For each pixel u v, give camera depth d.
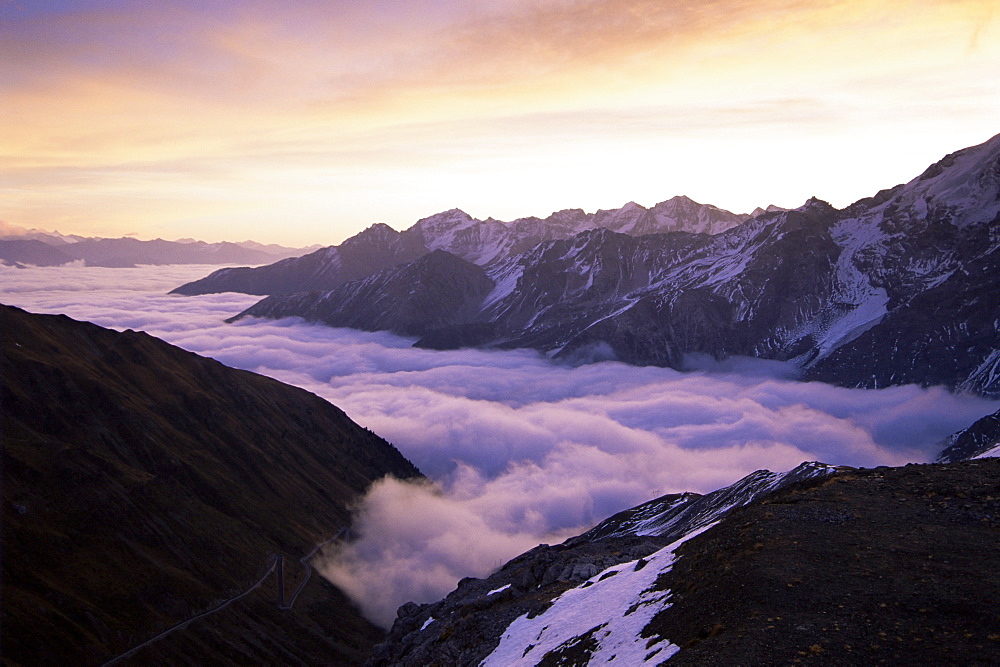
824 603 29.38
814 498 42.00
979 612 26.95
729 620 29.80
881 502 40.06
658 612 35.31
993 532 34.22
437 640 52.38
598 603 42.59
